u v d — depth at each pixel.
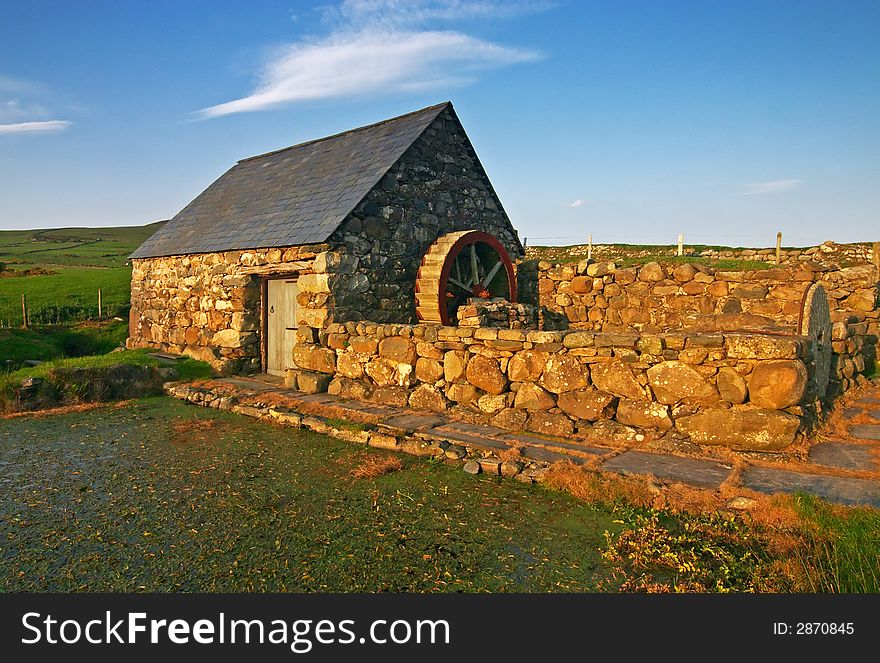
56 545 4.50
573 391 6.95
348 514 5.04
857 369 9.30
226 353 12.20
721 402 6.10
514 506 5.14
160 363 11.66
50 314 19.05
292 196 12.85
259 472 6.17
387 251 11.45
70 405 9.45
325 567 4.13
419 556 4.27
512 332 7.47
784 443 5.83
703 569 3.92
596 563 4.12
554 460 5.99
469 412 7.81
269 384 10.86
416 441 6.73
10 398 9.02
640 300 12.27
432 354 8.35
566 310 13.20
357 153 13.16
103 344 17.03
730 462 5.70
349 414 8.16
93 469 6.32
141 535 4.66
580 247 24.59
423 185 12.37
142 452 6.93
